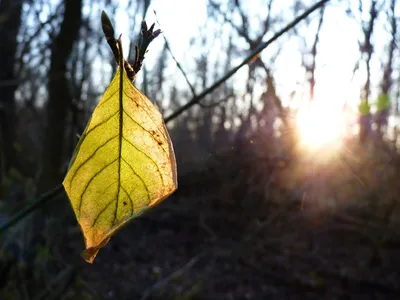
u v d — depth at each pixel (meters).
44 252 3.56
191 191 7.11
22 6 5.42
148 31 0.56
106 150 0.47
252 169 4.46
